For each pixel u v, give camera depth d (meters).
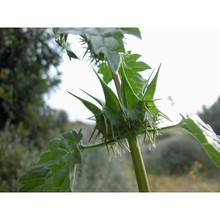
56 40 0.15
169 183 1.50
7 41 1.17
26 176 0.16
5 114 1.21
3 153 0.95
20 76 1.23
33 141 1.19
